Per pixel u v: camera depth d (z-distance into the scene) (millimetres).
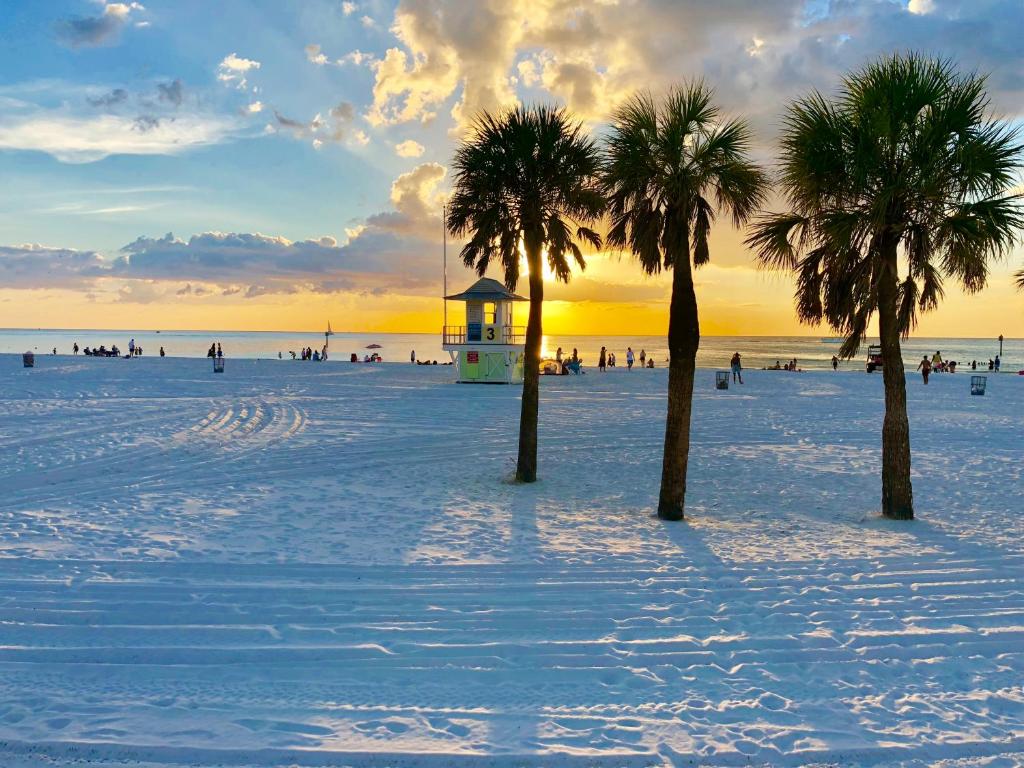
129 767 3963
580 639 5902
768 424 22281
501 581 7426
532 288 13547
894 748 4293
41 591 6824
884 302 10844
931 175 9938
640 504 11773
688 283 10828
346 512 10602
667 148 10539
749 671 5348
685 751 4227
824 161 10352
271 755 4090
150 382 33938
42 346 131250
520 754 4160
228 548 8453
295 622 6180
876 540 9383
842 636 6039
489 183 13328
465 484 13141
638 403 27922
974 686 5152
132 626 6016
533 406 13531
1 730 4293
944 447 17906
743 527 10172
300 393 30109
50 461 14242
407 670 5270
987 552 8750
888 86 10234
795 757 4191
